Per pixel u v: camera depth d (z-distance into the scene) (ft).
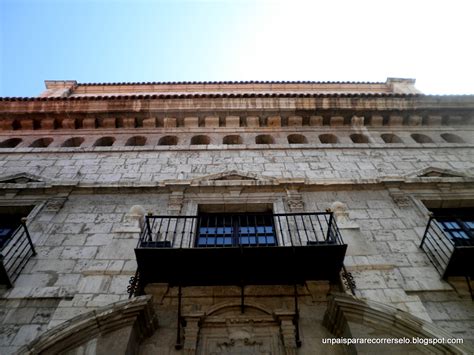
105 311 18.56
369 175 37.04
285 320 20.54
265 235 28.89
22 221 25.58
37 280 24.11
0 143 44.04
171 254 21.27
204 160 39.58
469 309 22.24
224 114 47.32
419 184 34.53
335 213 27.78
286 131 46.39
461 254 23.04
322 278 23.17
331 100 47.91
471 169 38.73
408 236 28.19
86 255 26.08
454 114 48.91
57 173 37.22
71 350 17.13
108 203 32.14
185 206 31.24
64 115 46.91
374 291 21.52
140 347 19.26
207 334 20.24
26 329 20.75
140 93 65.46
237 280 23.00
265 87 67.77
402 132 47.19
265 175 35.86
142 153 41.09
